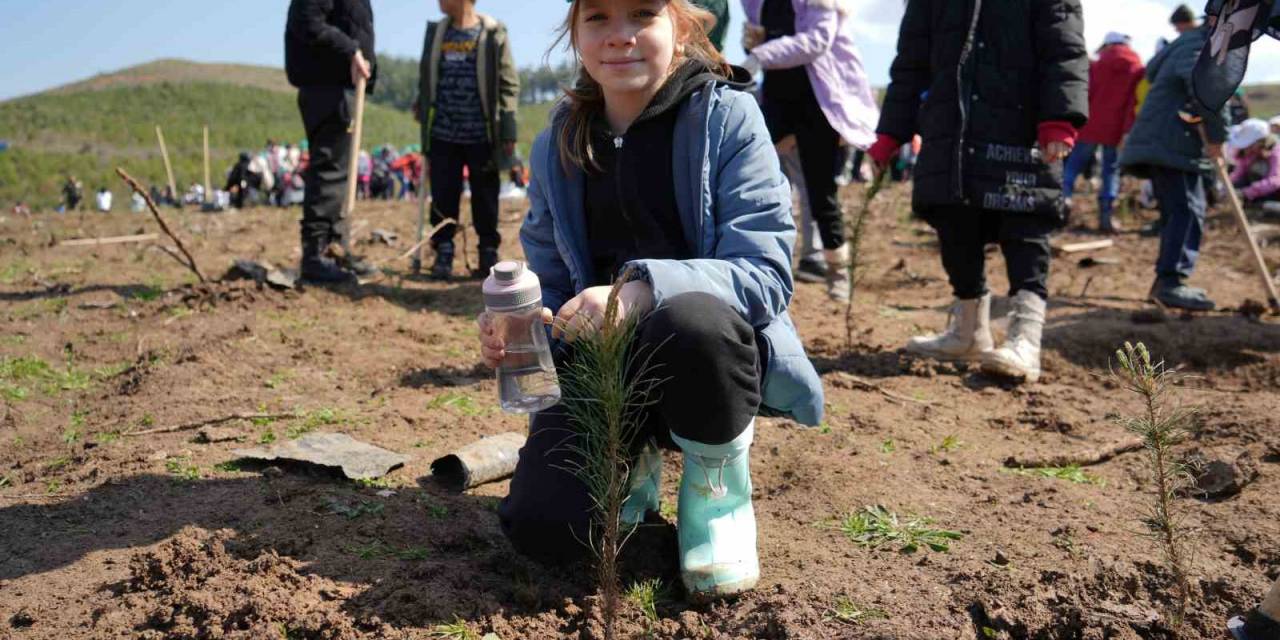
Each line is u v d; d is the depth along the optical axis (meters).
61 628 2.03
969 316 4.32
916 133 4.34
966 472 3.04
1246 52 2.17
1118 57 8.45
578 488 2.07
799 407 2.18
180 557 2.24
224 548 2.30
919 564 2.33
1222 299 6.13
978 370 4.28
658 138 2.18
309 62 5.27
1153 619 2.04
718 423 1.97
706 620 2.08
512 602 2.13
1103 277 6.80
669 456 3.10
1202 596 2.16
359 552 2.35
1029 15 3.89
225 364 4.02
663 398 1.97
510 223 9.02
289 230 9.02
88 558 2.34
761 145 2.15
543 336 1.86
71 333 4.59
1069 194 9.31
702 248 2.15
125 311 4.96
